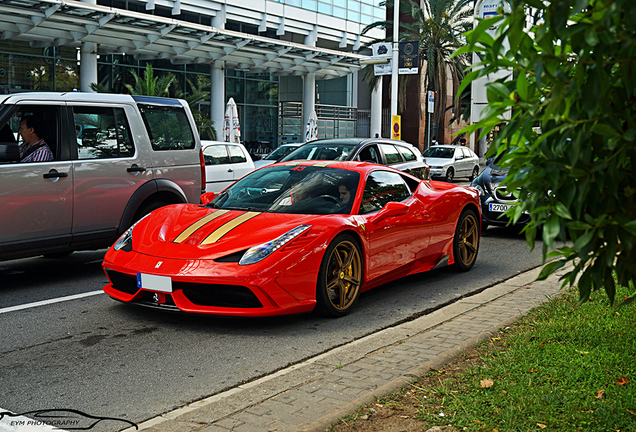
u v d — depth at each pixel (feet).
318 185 18.74
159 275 15.03
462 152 85.81
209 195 19.94
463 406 9.81
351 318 16.78
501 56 5.72
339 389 10.68
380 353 12.85
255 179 19.99
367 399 9.98
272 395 10.57
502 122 5.87
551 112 5.38
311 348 14.07
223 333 15.17
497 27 5.54
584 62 5.31
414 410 9.72
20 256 19.17
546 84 5.68
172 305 15.33
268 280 14.83
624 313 15.12
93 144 21.25
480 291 20.38
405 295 19.62
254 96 115.65
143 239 16.76
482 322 15.29
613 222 5.87
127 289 16.30
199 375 12.26
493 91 5.67
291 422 9.27
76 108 20.92
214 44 85.10
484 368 11.57
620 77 5.71
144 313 16.90
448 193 22.27
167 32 74.74
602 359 11.87
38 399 10.93
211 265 14.87
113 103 22.17
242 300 15.05
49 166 19.62
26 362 12.94
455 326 14.98
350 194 18.33
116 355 13.44
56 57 79.46
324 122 132.36
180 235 16.37
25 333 15.01
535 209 5.97
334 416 9.32
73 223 20.35
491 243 31.17
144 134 23.02
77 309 17.28
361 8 124.98
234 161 42.27
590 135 5.63
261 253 15.10
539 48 5.75
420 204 20.70
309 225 16.12
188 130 24.97
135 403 10.78
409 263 20.07
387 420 9.33
